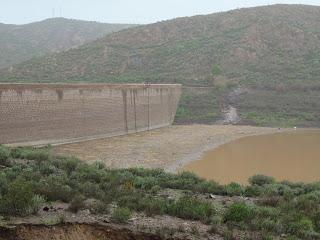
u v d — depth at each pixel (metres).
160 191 27.34
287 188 30.22
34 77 115.19
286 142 68.56
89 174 29.39
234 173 43.56
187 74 119.81
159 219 19.47
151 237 17.02
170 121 90.69
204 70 121.81
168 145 60.84
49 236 15.97
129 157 50.56
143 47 138.75
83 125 60.12
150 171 34.53
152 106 80.31
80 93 59.44
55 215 18.00
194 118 96.56
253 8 159.38
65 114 56.59
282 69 120.00
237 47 131.12
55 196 21.16
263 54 130.50
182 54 130.62
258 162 50.12
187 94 107.06
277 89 109.00
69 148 53.78
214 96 107.12
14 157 35.78
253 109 101.69
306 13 156.12
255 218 20.59
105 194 23.44
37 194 20.69
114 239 16.67
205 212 20.80
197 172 43.53
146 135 70.75
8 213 17.45
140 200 22.03
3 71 122.56
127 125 71.12
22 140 49.84
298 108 101.12
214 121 95.88
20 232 15.79
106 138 64.31
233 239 17.72
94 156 49.84
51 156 37.28
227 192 28.25
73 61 130.88
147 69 124.94
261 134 78.75
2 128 47.44
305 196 26.91
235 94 108.31
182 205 21.06
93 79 117.12
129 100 71.62
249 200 26.38
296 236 19.09
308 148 62.38
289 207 23.77
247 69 122.31
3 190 20.33
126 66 127.06
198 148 59.66
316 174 44.00
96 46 139.75
